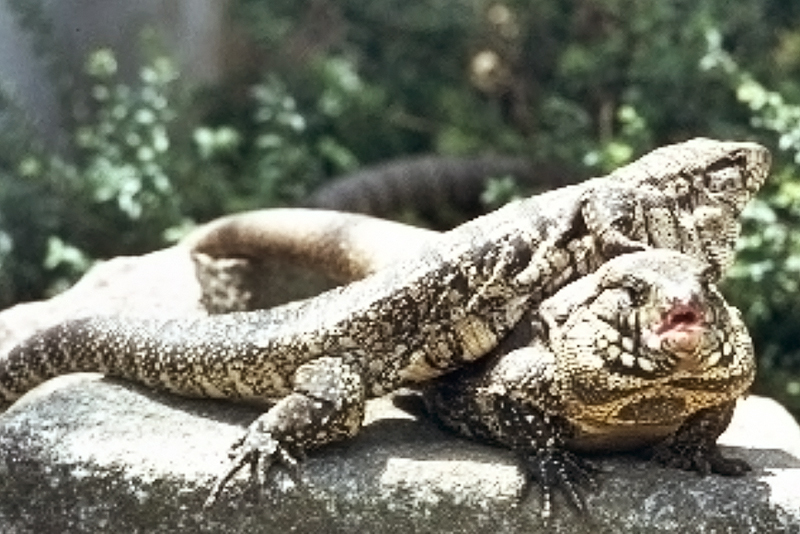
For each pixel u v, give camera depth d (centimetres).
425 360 765
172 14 1670
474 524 702
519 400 716
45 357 837
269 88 1619
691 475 711
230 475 717
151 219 1467
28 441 746
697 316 647
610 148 1305
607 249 753
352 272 980
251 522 718
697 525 687
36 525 740
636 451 740
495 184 1395
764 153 845
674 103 1393
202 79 1703
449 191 1502
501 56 1705
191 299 1061
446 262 761
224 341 778
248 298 1055
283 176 1552
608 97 1541
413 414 797
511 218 773
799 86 1372
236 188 1577
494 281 755
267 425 725
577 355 684
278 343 766
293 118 1565
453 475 709
